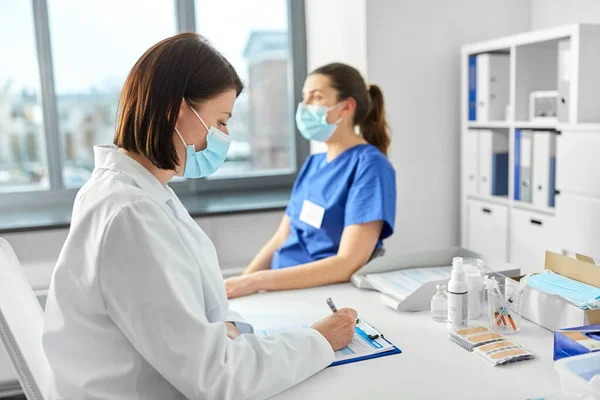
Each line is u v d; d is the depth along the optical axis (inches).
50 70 118.3
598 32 84.4
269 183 136.6
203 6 127.0
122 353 37.1
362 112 78.6
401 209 117.4
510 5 118.2
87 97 122.3
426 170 118.0
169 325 35.8
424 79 115.0
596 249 81.8
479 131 109.0
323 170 78.7
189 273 38.3
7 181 120.6
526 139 97.1
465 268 55.0
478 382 40.5
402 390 39.8
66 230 106.7
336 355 45.5
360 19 111.0
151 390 37.7
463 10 115.6
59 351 38.1
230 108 43.7
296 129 136.2
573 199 85.3
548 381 40.3
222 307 44.3
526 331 49.6
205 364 36.6
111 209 36.8
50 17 118.0
